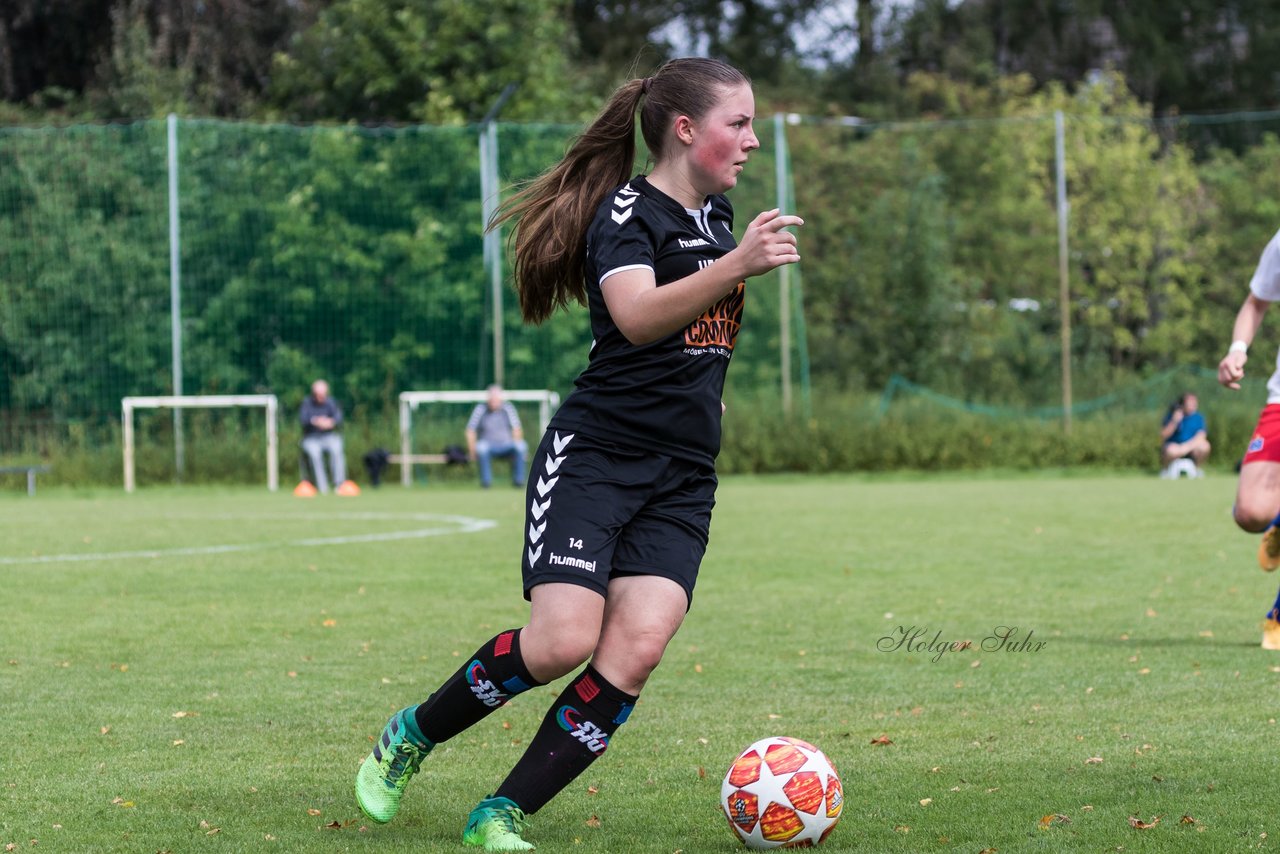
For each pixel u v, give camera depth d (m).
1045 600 14.29
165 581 16.11
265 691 9.70
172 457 37.09
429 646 11.66
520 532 22.62
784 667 10.62
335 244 38.91
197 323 38.06
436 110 46.56
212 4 53.06
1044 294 49.44
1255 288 11.41
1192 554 18.50
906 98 67.00
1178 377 44.19
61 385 37.72
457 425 38.53
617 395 5.96
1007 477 38.69
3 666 10.70
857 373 47.69
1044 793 6.76
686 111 5.93
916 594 14.84
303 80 50.03
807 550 19.39
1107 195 50.09
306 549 19.83
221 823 6.42
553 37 49.94
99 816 6.53
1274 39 71.50
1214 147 56.47
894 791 6.87
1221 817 6.26
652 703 9.24
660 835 6.21
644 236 5.82
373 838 6.15
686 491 6.11
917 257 49.09
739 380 40.69
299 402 38.53
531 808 6.05
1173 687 9.56
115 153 38.12
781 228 5.45
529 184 6.34
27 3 51.91
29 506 29.81
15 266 37.66
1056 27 72.62
